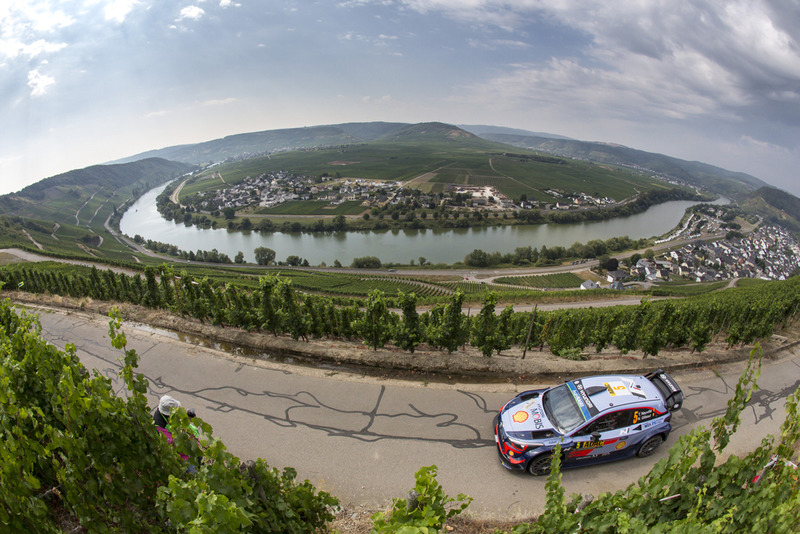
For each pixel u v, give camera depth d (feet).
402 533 13.62
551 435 28.71
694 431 16.24
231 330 51.83
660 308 59.52
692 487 16.15
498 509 25.68
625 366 44.70
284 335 52.19
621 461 30.42
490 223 615.16
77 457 15.29
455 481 28.04
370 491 26.99
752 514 14.49
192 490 13.25
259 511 16.12
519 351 56.80
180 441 15.12
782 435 16.61
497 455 30.63
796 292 87.15
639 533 14.05
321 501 19.06
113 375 42.68
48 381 16.97
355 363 44.27
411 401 37.17
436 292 288.10
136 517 16.63
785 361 49.06
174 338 52.01
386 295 240.94
